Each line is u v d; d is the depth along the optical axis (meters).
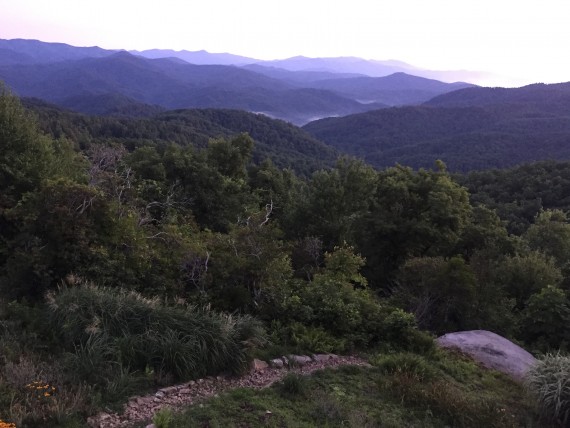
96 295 6.40
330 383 6.59
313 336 8.05
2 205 9.27
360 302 9.54
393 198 21.36
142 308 6.43
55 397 4.82
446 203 19.95
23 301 7.05
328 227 22.52
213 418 5.01
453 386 7.21
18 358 5.49
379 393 6.49
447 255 21.06
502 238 22.56
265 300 8.68
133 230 8.43
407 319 8.94
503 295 14.01
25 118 11.51
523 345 11.23
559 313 11.32
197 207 21.66
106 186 10.76
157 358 5.97
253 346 6.75
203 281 8.29
